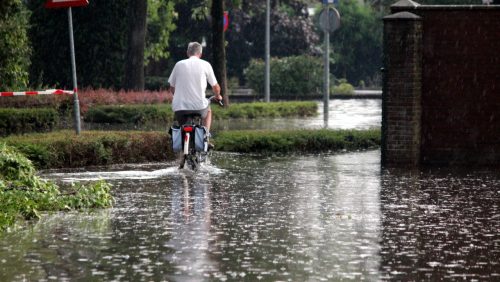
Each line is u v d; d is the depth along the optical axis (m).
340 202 29.91
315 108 85.81
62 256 21.33
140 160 42.31
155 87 122.31
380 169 39.97
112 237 23.67
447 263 20.86
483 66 42.16
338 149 49.78
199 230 24.73
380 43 160.88
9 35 64.25
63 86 93.06
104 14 92.69
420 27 42.06
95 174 36.97
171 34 136.50
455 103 42.34
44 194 28.16
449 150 42.50
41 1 92.56
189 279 19.19
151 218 26.59
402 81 42.00
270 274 19.69
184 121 38.91
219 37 80.69
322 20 74.00
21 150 38.62
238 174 37.53
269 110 82.31
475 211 28.11
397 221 26.30
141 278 19.25
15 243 22.84
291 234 24.23
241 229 24.92
